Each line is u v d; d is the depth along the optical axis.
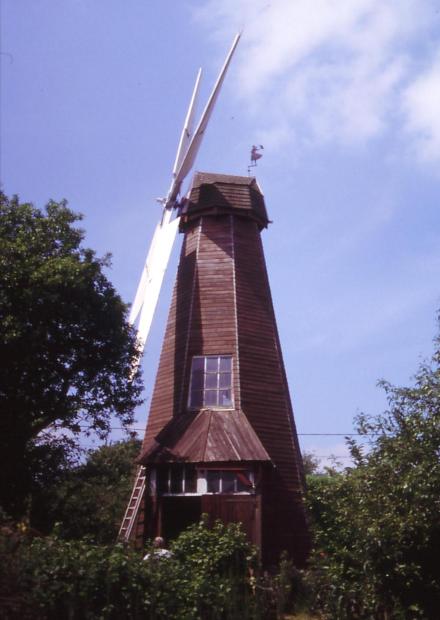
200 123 29.22
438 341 17.11
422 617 15.66
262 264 28.08
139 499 23.50
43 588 13.48
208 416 24.22
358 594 16.36
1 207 24.27
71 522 26.38
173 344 26.69
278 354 26.48
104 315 23.44
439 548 15.68
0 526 15.07
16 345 21.75
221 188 28.36
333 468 18.00
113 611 13.88
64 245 24.00
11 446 22.67
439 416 16.05
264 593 17.06
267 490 23.36
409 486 15.27
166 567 15.36
